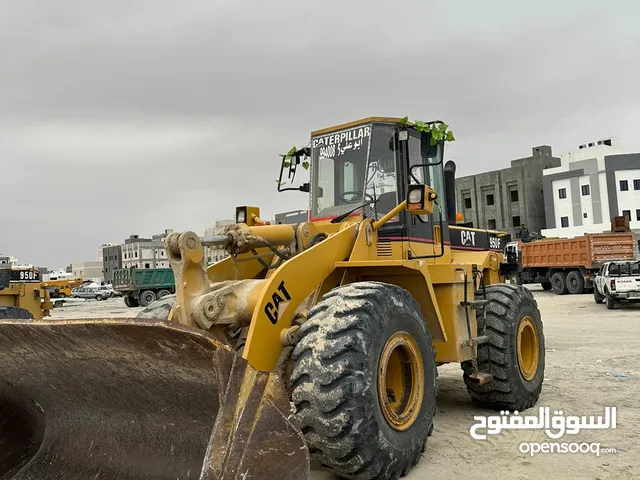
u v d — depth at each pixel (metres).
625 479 4.22
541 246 27.56
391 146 5.80
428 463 4.63
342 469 3.79
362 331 3.84
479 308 5.99
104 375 3.39
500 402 6.02
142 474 3.47
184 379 3.07
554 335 12.37
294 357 3.86
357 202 5.83
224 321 4.11
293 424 2.90
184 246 4.01
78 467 3.74
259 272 5.40
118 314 28.02
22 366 3.64
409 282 5.19
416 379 4.44
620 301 18.06
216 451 2.65
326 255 4.60
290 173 6.48
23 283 14.28
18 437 4.04
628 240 25.31
